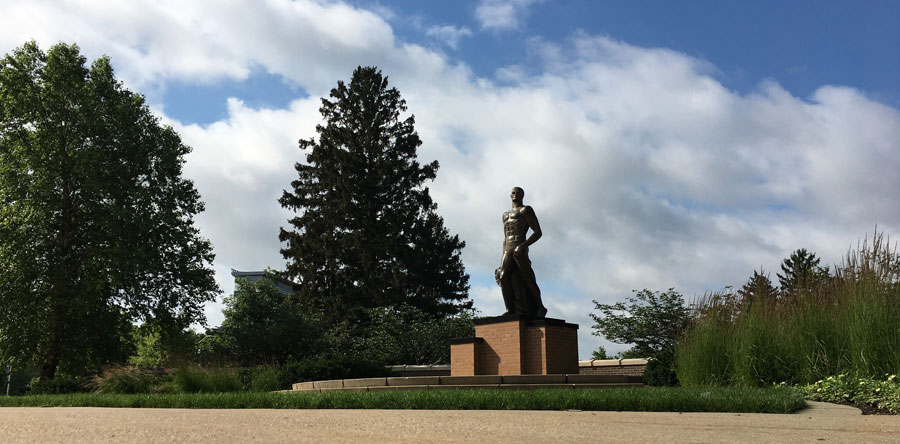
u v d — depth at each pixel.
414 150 43.84
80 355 26.55
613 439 4.86
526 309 14.88
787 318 11.55
